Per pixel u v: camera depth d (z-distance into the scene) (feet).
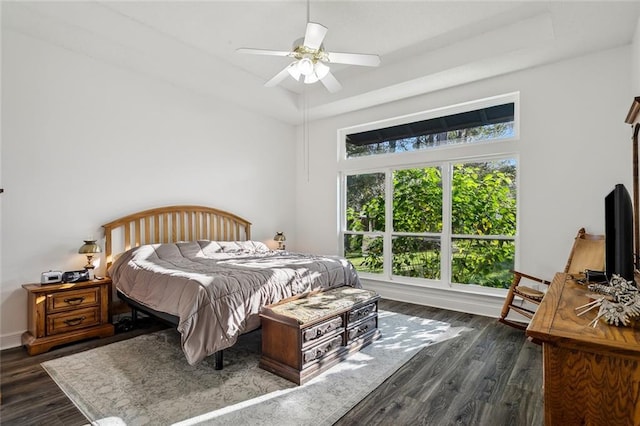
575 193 11.05
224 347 7.73
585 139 10.87
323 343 8.16
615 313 3.92
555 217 11.41
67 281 9.84
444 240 14.19
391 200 15.94
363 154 16.88
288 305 8.79
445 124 14.28
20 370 8.09
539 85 11.68
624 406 3.41
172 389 7.23
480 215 13.35
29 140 10.08
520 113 12.06
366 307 9.74
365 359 8.79
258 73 14.43
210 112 15.05
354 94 14.56
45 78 10.41
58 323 9.51
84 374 7.90
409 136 15.34
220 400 6.82
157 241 12.99
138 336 10.41
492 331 10.95
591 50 10.53
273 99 15.42
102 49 10.93
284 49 12.11
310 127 18.66
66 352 9.16
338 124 17.43
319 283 10.64
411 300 14.84
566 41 9.93
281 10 9.79
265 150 17.57
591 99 10.76
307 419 6.23
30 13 9.04
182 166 14.02
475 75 12.38
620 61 10.28
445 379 7.76
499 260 12.87
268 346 8.20
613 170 10.43
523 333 10.74
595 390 3.52
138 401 6.77
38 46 10.27
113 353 9.09
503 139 12.57
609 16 8.59
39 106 10.28
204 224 14.71
